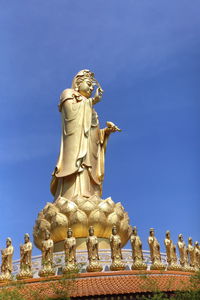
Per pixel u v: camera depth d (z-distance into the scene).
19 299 21.25
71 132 35.16
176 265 27.62
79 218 30.64
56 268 26.95
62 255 28.59
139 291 24.14
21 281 24.89
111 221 31.34
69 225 30.84
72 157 34.44
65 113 35.88
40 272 25.95
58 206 31.59
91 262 26.23
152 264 27.05
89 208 31.14
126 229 32.44
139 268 26.53
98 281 24.97
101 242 31.17
